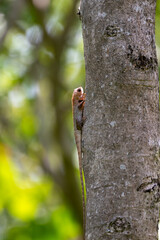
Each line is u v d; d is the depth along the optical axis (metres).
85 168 6.80
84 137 6.86
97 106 6.73
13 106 21.94
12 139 21.34
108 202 6.36
